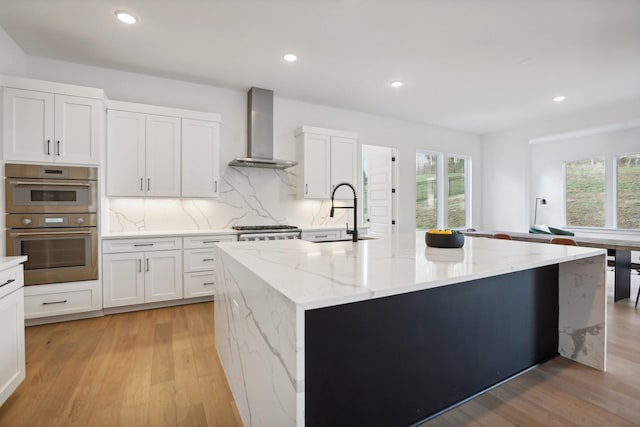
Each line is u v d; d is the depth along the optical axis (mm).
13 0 2377
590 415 1659
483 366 1861
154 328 2887
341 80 3918
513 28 2762
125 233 3516
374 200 6125
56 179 2938
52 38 2941
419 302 1564
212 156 3848
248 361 1463
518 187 6281
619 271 3684
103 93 3143
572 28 2760
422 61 3395
